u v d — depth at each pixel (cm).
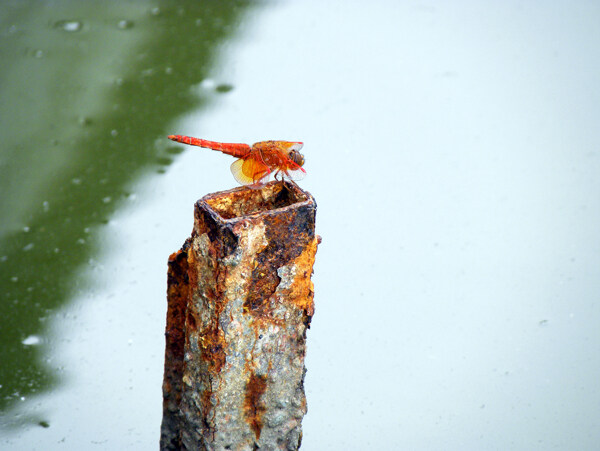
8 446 66
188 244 59
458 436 67
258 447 60
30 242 77
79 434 66
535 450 66
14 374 69
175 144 89
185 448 60
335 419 67
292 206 58
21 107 95
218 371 59
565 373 70
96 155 88
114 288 74
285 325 59
